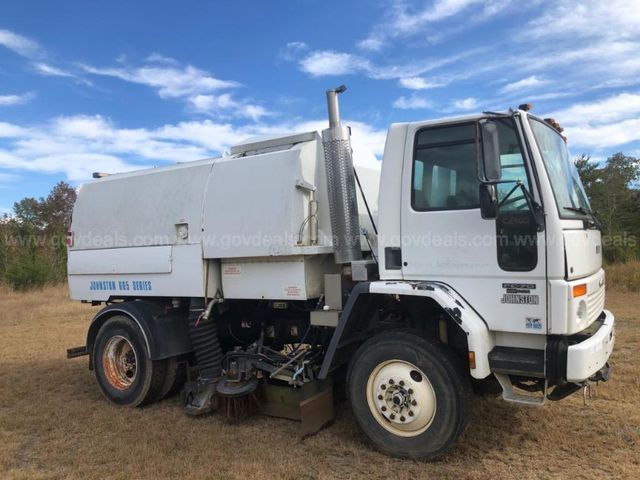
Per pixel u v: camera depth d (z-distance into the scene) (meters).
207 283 5.29
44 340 9.98
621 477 3.73
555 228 3.67
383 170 4.36
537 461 4.02
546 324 3.70
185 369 6.00
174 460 4.25
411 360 4.08
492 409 5.06
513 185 3.81
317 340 5.26
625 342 7.65
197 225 5.29
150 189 5.77
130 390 5.77
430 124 4.18
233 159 5.19
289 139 5.17
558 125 4.59
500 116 3.91
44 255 24.77
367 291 4.24
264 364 5.09
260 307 5.81
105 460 4.33
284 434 4.78
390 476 3.87
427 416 4.06
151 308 5.81
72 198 42.16
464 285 4.01
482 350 3.80
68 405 5.88
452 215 4.04
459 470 3.90
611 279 14.24
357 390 4.35
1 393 6.38
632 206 18.81
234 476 3.93
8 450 4.58
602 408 5.04
